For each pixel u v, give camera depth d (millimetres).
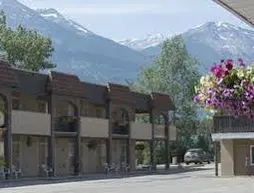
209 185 41688
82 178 56875
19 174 56500
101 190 37719
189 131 98375
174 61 98625
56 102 60375
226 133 57156
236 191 35125
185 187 39750
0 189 40312
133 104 73625
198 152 90688
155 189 37969
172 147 97625
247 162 57531
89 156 68938
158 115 81812
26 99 60906
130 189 38312
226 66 10258
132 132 72938
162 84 97938
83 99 65000
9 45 87062
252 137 56344
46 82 59531
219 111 10461
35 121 57531
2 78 52969
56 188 40719
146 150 86500
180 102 97875
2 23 90750
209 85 10328
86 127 65062
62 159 64125
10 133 53781
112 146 71062
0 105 29828
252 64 10281
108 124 68938
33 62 88000
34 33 91125
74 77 63312
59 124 61281
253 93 10078
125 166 70688
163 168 78688
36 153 61469
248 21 11391
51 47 90875
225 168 58062
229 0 9805
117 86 70875
